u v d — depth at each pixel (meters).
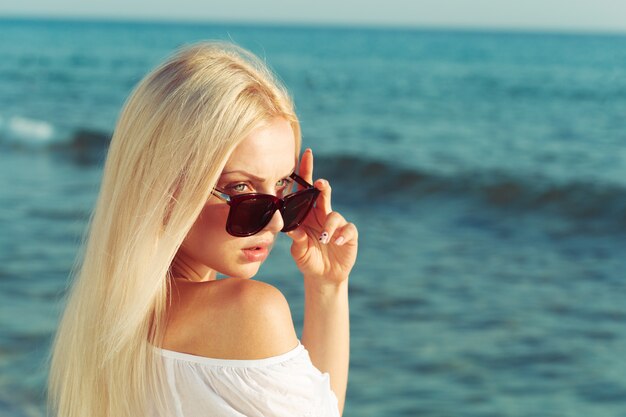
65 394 1.63
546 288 11.38
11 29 172.50
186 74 1.45
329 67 63.91
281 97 1.51
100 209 1.52
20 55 72.44
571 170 20.59
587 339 9.27
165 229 1.43
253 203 1.46
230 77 1.44
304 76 54.94
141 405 1.47
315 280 1.92
